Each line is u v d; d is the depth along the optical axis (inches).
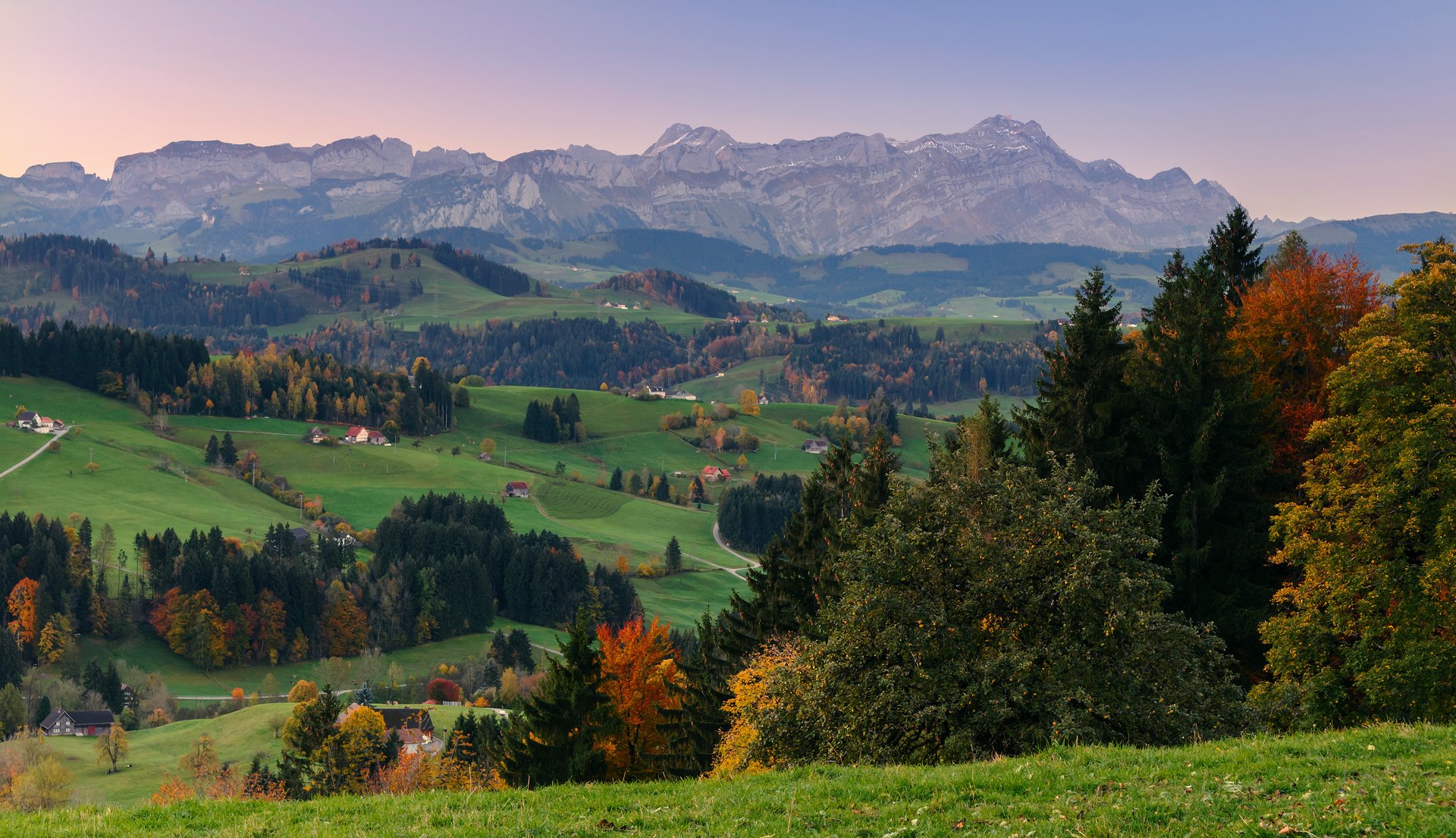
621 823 761.0
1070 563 1118.4
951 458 1358.3
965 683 1107.3
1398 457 1396.4
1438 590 1339.8
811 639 1599.4
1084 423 2001.7
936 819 720.3
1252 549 1806.1
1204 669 1209.4
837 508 2564.0
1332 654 1505.9
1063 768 827.4
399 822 772.0
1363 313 2042.3
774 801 794.8
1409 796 677.9
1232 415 1857.8
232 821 802.2
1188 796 723.4
